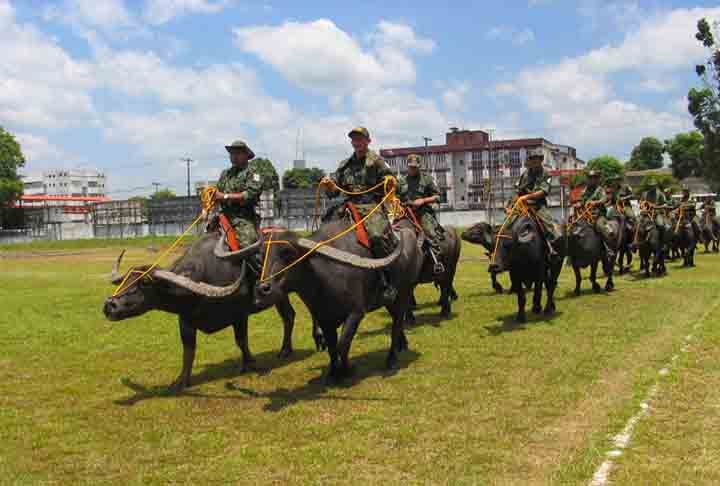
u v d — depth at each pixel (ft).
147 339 37.99
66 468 18.83
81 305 52.08
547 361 29.84
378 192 28.78
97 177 502.38
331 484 17.21
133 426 22.44
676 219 75.00
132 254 144.05
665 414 21.95
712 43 157.28
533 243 38.32
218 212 29.27
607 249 51.01
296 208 213.66
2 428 22.49
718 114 160.76
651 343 32.73
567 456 18.66
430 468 18.07
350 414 23.08
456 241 42.37
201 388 27.32
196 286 24.71
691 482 16.71
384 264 25.61
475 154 269.23
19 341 37.70
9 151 238.68
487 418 22.21
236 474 18.01
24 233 262.88
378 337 36.70
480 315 42.68
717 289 51.80
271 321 43.01
